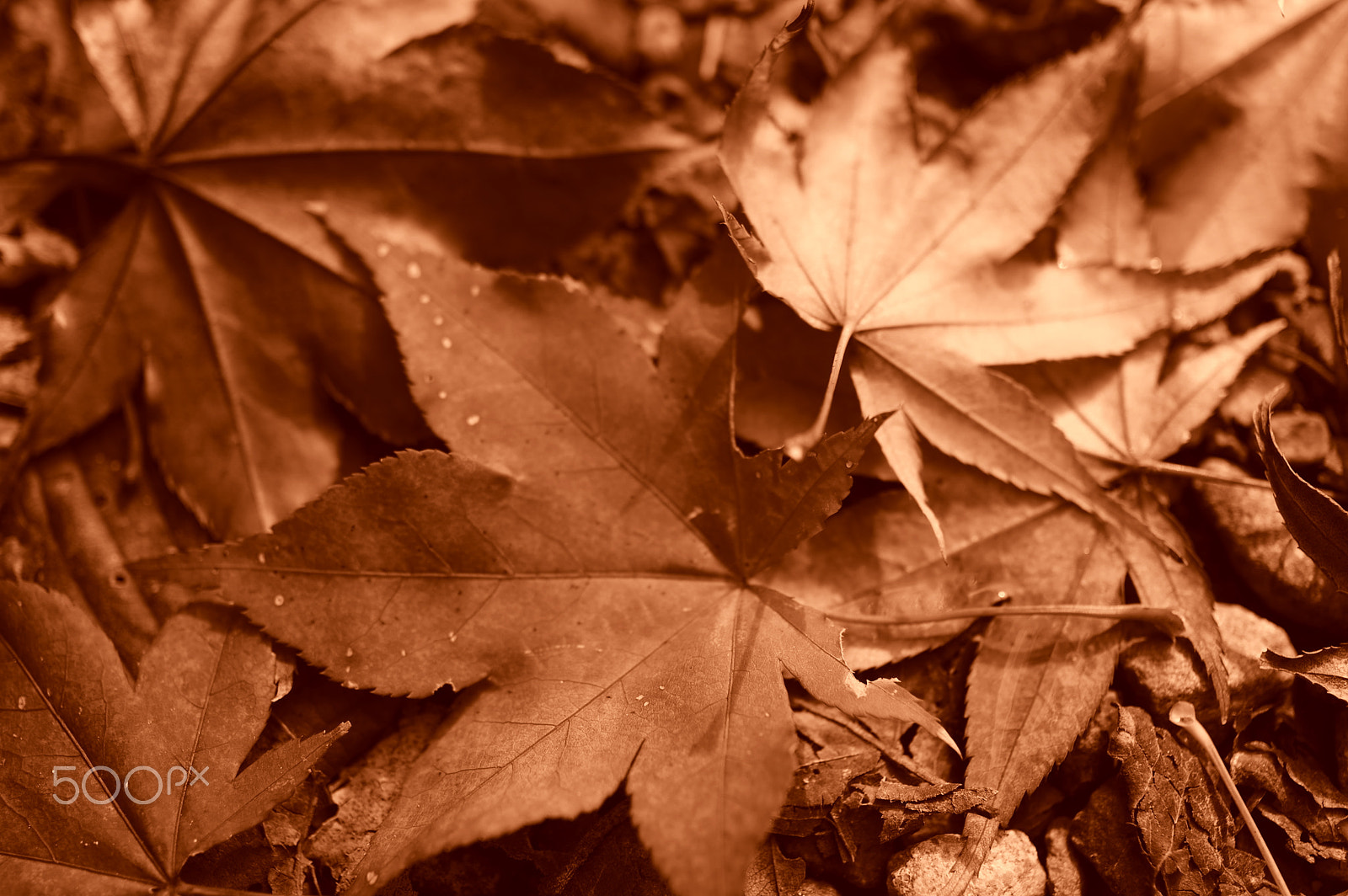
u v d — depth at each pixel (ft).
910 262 0.78
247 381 0.80
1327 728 0.78
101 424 0.80
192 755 0.75
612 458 0.77
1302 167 0.81
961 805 0.76
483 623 0.76
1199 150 0.81
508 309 0.77
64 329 0.79
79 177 0.81
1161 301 0.79
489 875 0.77
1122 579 0.78
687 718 0.74
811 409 0.79
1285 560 0.78
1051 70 0.78
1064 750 0.76
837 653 0.74
